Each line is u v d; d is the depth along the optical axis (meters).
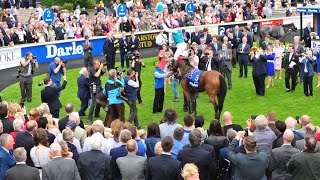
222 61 24.52
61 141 10.87
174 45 28.89
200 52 25.92
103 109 21.73
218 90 18.95
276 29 32.91
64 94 24.64
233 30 31.19
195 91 19.62
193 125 12.91
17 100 23.81
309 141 10.67
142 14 39.62
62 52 33.03
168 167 10.44
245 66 26.95
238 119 20.44
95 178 10.88
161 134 12.95
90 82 20.16
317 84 25.36
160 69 20.98
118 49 34.47
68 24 34.59
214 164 10.98
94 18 37.75
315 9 31.75
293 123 12.56
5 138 11.26
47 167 10.49
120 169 10.82
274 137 12.03
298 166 10.65
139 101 22.66
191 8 40.12
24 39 32.31
